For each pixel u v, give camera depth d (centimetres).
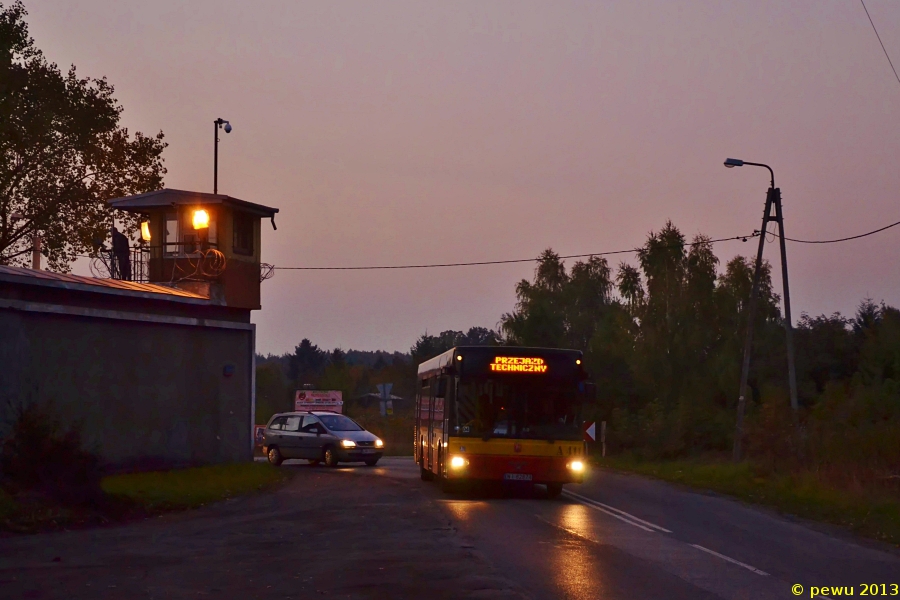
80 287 2181
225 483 2292
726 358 5200
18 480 1664
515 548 1302
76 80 4600
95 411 2248
